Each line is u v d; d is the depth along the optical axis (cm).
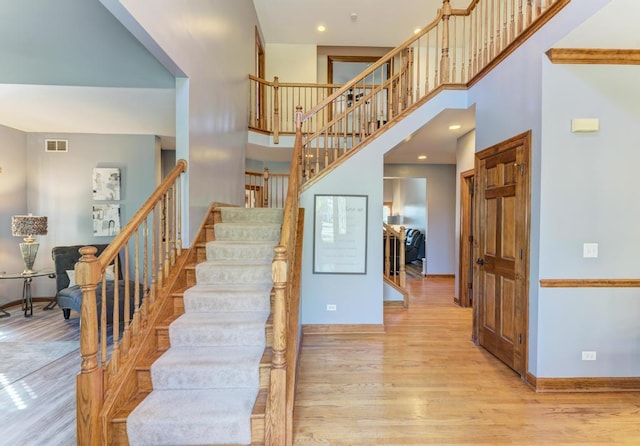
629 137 246
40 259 479
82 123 429
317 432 200
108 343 342
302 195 371
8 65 284
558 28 229
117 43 291
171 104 345
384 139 373
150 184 493
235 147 448
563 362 248
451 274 734
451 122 415
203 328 231
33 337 353
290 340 222
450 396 241
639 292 247
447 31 375
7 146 448
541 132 247
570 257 246
